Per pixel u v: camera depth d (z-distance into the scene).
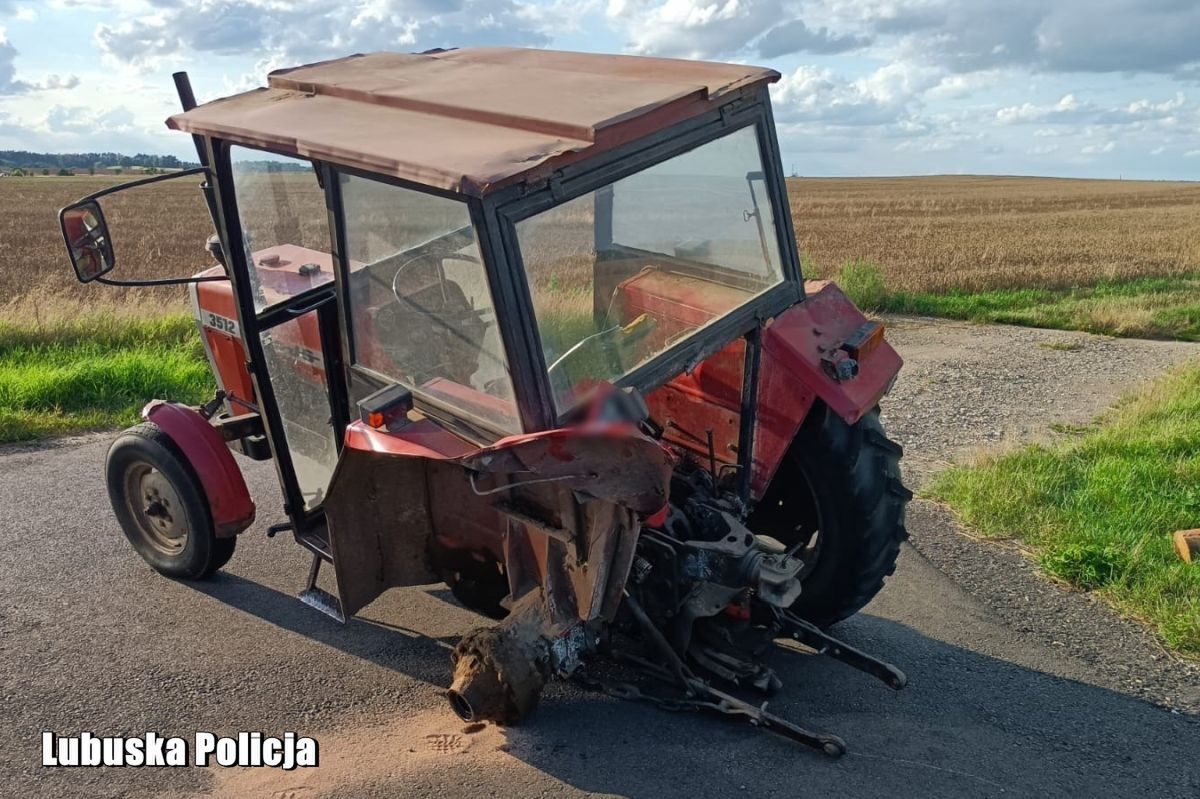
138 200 43.47
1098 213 37.81
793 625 3.81
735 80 3.68
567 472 3.00
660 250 3.52
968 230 30.34
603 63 4.12
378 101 3.79
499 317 3.04
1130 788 3.36
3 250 24.16
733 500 3.85
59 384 7.67
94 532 5.39
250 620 4.49
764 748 3.53
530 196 3.04
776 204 3.95
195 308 5.21
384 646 4.29
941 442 7.48
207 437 4.58
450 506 3.86
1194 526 5.53
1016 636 4.47
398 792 3.26
